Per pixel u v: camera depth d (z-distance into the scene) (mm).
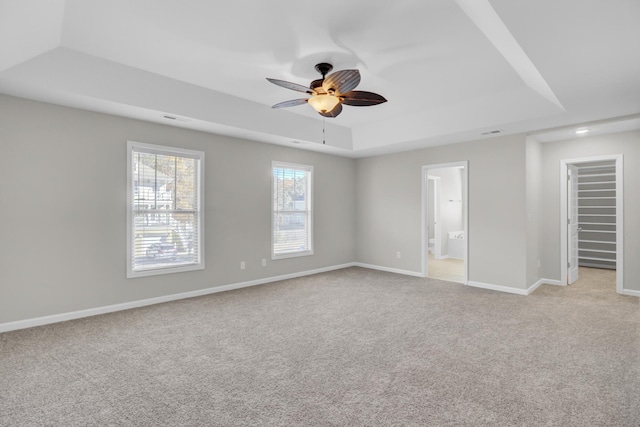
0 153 3336
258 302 4445
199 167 4773
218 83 3818
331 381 2436
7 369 2594
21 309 3453
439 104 4547
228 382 2420
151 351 2934
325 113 3342
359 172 7055
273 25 2609
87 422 1957
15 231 3418
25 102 3455
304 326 3555
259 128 4781
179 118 4137
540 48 2303
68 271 3725
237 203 5215
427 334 3326
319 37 2795
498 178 5078
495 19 2070
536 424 1938
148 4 2336
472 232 5355
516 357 2809
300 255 6102
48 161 3592
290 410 2084
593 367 2623
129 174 4125
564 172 5273
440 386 2361
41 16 2283
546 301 4461
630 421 1959
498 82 3754
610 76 2809
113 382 2410
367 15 2465
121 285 4094
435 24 2584
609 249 7117
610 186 7168
